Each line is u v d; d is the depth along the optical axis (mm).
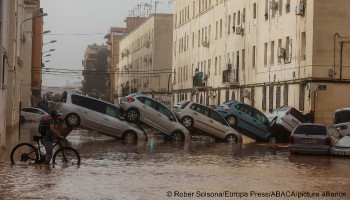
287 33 65188
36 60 126812
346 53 58844
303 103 60625
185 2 116938
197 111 53875
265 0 72312
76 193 20109
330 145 39656
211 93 94750
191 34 111375
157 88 140000
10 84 59406
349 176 27078
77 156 29328
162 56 139875
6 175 24656
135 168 28641
